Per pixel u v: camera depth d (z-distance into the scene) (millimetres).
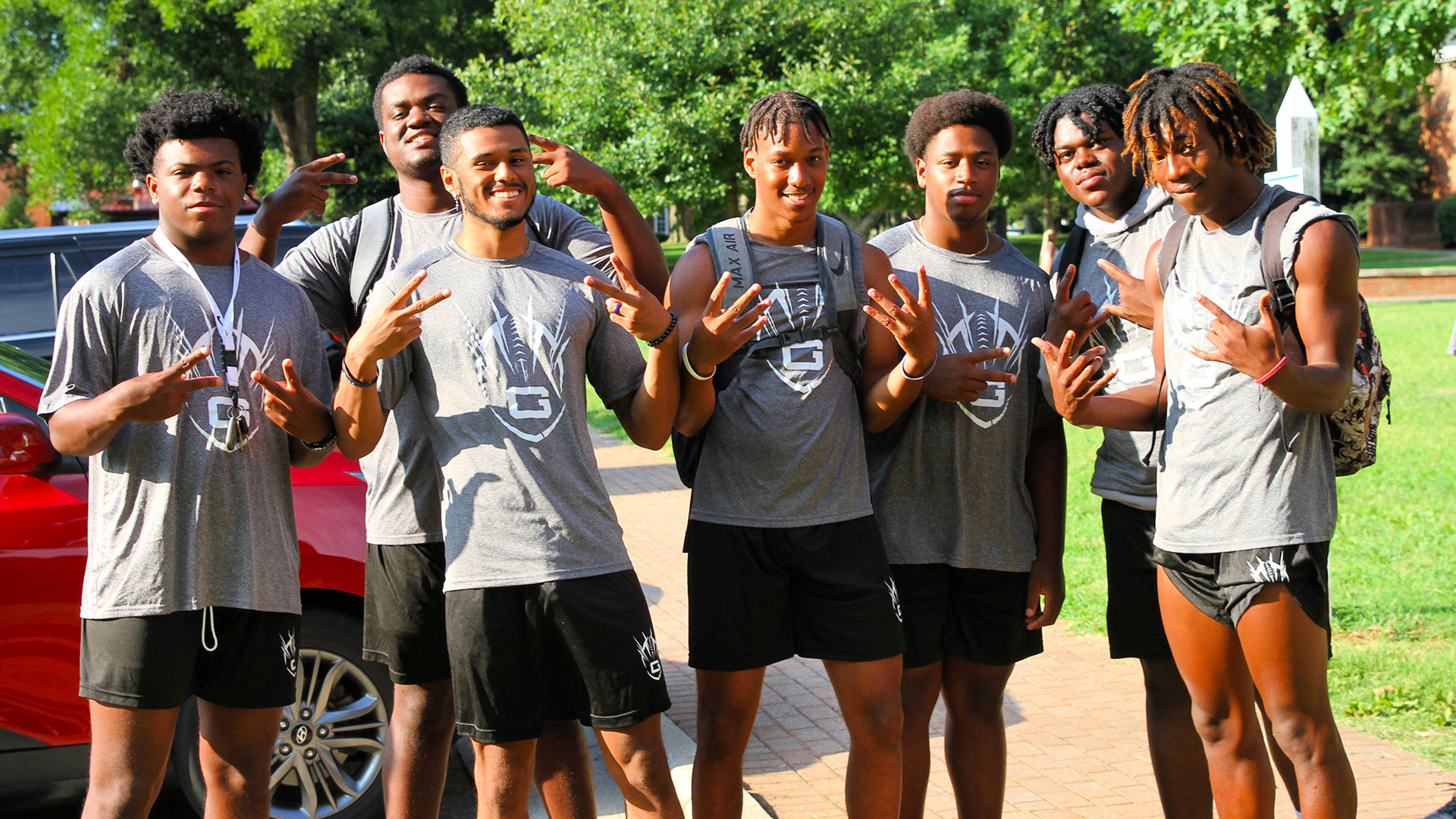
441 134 2912
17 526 3533
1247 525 2689
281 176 28250
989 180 3289
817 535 3025
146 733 2721
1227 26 12984
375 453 3201
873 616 3035
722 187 18375
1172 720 3332
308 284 3381
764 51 18578
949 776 3633
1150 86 2773
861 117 18297
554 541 2770
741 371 3066
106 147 25000
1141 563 3311
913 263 3395
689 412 2963
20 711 3531
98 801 2723
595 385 3062
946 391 3115
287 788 3955
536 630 2785
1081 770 4203
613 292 2738
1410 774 4027
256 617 2830
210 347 2783
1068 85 25047
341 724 3953
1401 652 5160
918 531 3309
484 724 2793
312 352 3018
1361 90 13172
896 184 19766
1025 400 3334
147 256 2822
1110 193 3438
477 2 26578
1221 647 2861
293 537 2939
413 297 2848
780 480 3027
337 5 23375
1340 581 6242
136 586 2688
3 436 3568
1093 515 8195
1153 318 3105
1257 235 2732
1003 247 3451
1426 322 18922
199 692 2838
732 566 3062
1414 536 7090
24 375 3834
